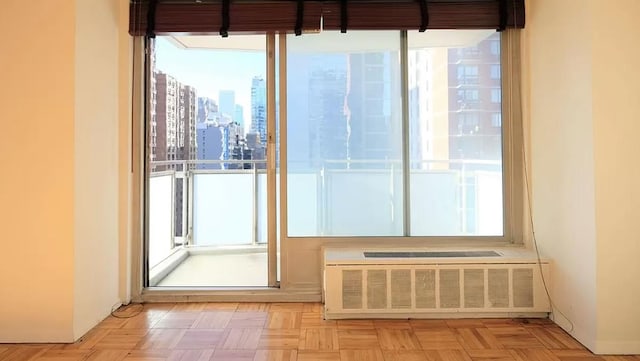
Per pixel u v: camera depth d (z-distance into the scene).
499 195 3.11
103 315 2.66
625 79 2.20
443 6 2.97
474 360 2.11
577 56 2.33
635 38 2.19
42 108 2.32
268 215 3.10
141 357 2.14
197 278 3.56
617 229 2.19
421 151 3.11
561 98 2.51
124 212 2.93
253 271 3.81
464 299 2.63
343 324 2.58
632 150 2.19
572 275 2.41
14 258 2.33
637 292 2.18
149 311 2.81
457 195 3.12
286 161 3.08
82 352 2.21
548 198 2.68
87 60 2.48
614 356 2.16
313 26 2.95
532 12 2.89
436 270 2.63
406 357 2.14
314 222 3.11
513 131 3.02
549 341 2.34
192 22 2.94
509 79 3.03
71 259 2.34
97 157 2.61
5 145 2.33
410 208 3.12
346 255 2.75
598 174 2.20
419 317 2.66
